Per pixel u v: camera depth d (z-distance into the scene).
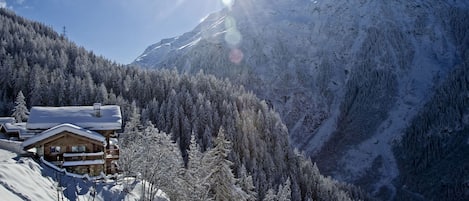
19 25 154.00
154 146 35.84
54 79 97.75
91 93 91.69
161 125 82.50
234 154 75.56
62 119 34.22
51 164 29.27
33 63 109.44
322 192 81.12
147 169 32.91
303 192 81.19
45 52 121.38
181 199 33.53
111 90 95.06
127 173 33.12
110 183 29.92
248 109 100.56
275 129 97.25
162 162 34.44
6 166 23.56
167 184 34.41
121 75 116.00
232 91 118.00
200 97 97.44
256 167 75.50
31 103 87.19
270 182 73.81
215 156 33.91
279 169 84.00
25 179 23.23
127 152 35.28
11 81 95.25
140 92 102.38
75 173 30.95
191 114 88.62
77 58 122.50
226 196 32.94
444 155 130.88
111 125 34.69
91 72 113.88
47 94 90.06
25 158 29.11
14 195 20.11
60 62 115.06
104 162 31.86
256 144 86.44
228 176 33.28
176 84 110.69
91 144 32.16
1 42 119.56
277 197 57.91
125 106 89.19
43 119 34.00
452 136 135.62
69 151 31.55
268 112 110.69
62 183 26.58
